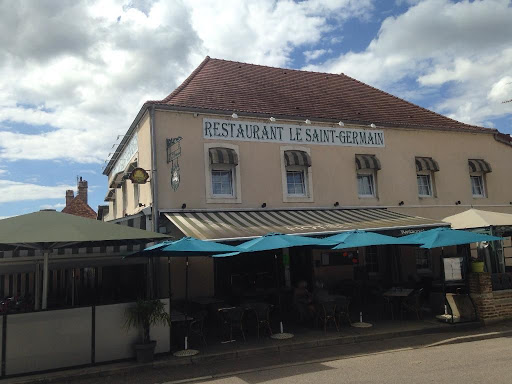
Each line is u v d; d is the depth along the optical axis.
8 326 9.63
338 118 19.20
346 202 18.66
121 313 10.64
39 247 10.75
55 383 9.37
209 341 12.20
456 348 11.00
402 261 19.72
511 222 15.87
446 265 14.09
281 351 11.38
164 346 10.94
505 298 14.04
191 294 15.15
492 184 22.28
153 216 15.21
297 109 19.27
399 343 11.79
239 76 20.91
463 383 7.82
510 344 11.21
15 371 9.56
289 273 17.70
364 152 19.47
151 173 15.55
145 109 16.30
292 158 17.56
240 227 14.42
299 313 14.38
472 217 16.42
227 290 16.33
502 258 17.36
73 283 18.02
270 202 17.17
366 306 16.98
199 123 16.48
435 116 23.25
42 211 11.01
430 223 16.48
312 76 24.11
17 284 17.28
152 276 14.84
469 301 13.77
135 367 10.02
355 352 10.99
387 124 19.97
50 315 9.99
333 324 13.91
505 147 23.12
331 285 18.00
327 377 8.75
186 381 9.15
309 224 15.50
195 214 15.56
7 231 9.52
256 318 13.04
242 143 17.06
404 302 14.46
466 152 21.92
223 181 16.86
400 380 8.23
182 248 11.14
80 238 9.49
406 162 20.31
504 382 7.76
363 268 18.86
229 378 9.17
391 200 19.61
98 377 9.68
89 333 10.26
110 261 14.53
